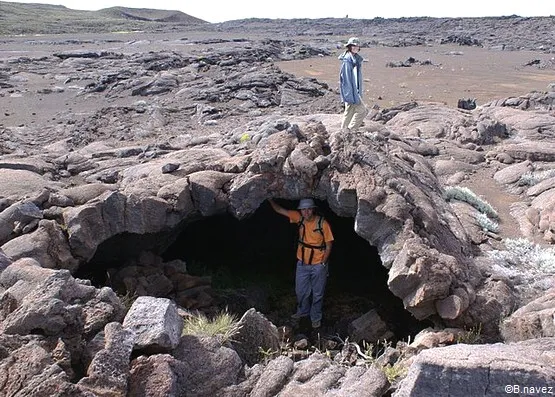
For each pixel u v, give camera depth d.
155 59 30.25
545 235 9.03
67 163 9.55
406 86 25.92
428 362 3.84
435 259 6.34
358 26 80.62
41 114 18.36
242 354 5.37
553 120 15.12
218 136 11.72
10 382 3.80
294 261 8.98
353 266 8.73
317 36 64.06
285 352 5.81
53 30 74.56
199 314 6.33
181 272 7.50
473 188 11.32
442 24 69.56
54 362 4.03
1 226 6.61
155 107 18.39
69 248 6.58
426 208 7.06
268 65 26.02
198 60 28.91
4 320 4.52
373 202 6.82
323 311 7.62
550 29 55.94
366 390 4.17
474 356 3.89
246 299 7.55
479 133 14.06
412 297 6.23
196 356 4.52
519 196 10.90
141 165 8.78
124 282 6.91
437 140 13.83
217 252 9.12
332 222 9.12
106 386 3.90
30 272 5.30
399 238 6.62
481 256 8.02
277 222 9.41
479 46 49.28
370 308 7.56
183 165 8.23
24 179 8.04
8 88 23.16
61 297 4.58
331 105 19.14
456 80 28.02
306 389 4.27
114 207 6.88
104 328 4.41
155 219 7.17
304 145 7.64
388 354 5.83
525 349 4.16
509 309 6.54
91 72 27.89
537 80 28.16
